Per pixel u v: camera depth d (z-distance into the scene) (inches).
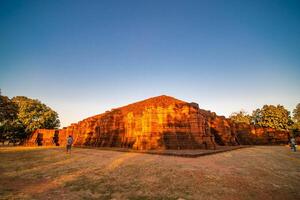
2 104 1427.2
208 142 1021.8
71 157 731.4
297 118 1969.7
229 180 355.6
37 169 491.2
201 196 274.4
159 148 986.1
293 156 731.4
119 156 714.2
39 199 266.4
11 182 363.6
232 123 1676.9
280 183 345.7
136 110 1279.5
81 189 311.1
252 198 272.2
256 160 601.3
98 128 1539.1
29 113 2050.9
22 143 2043.6
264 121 2039.9
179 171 420.2
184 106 1124.5
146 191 296.8
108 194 285.1
